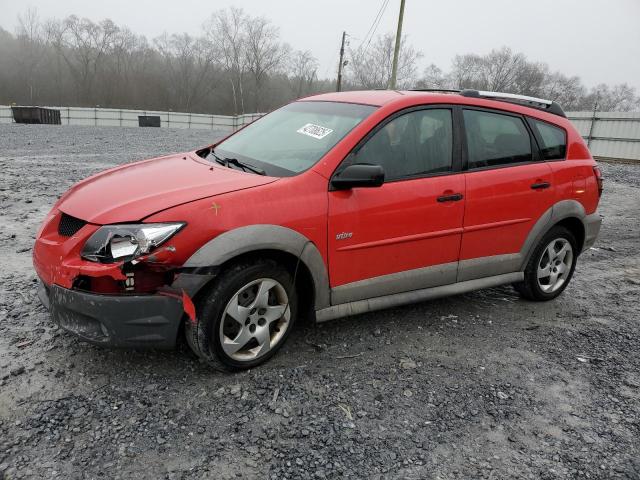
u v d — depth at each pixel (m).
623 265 6.40
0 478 2.37
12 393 2.97
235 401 3.06
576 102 64.19
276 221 3.21
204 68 80.12
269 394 3.16
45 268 3.14
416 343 3.94
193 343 3.16
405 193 3.74
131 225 2.94
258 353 3.39
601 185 5.03
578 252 5.02
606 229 8.39
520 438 2.96
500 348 3.98
